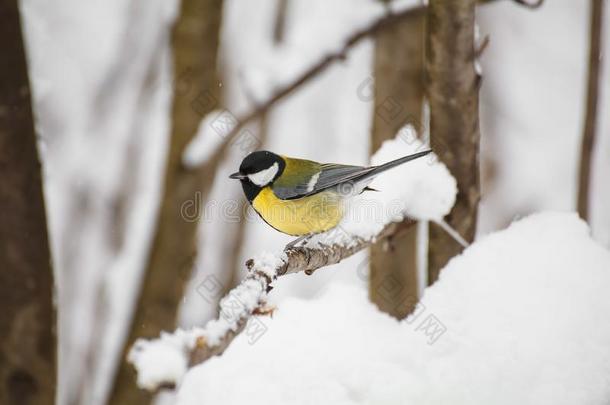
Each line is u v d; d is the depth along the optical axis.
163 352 4.18
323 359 5.71
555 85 17.23
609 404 4.92
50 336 7.43
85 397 13.40
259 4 15.81
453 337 5.70
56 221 14.79
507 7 17.38
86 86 15.80
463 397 5.17
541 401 4.99
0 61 6.78
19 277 7.17
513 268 6.09
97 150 15.41
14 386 7.34
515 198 15.95
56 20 15.70
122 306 13.66
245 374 5.57
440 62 6.97
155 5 15.73
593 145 9.56
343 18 10.79
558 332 5.42
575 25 17.58
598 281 5.80
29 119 7.03
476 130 7.29
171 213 11.23
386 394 5.28
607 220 14.63
